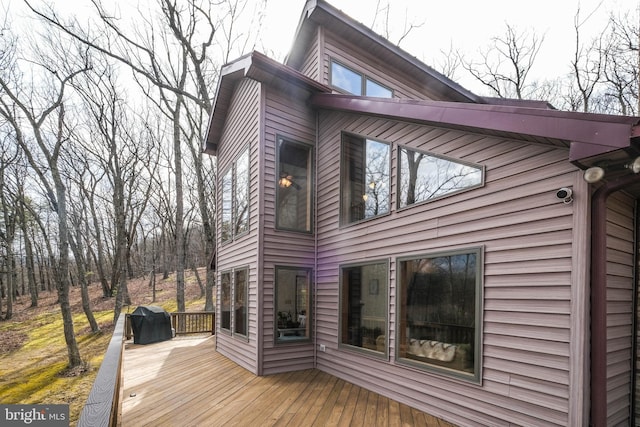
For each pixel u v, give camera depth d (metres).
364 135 5.24
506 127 3.00
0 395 9.30
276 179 5.82
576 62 13.42
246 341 5.83
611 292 3.10
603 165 2.57
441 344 3.78
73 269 28.39
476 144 3.62
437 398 3.72
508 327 3.14
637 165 2.45
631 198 3.49
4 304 23.11
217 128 8.53
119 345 3.93
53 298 23.78
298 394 4.45
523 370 3.00
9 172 18.47
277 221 5.76
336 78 6.87
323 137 6.21
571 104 13.91
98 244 22.00
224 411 3.86
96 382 2.40
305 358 5.75
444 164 3.98
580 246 2.73
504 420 3.09
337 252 5.60
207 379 5.12
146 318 8.38
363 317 4.95
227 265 7.30
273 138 5.86
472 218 3.59
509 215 3.26
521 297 3.08
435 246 3.97
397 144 4.64
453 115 3.53
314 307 5.96
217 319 7.65
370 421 3.60
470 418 3.37
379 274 4.74
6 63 12.55
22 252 23.56
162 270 28.59
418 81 8.45
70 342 11.41
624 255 3.31
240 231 6.62
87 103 15.38
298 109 6.20
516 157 3.25
